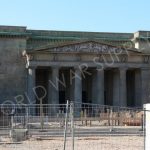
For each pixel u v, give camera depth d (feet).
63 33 572.92
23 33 545.03
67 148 166.91
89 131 227.40
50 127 219.00
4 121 212.84
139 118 285.02
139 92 551.59
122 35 586.86
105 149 165.07
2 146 175.11
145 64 545.03
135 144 182.19
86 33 579.07
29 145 178.29
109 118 273.13
